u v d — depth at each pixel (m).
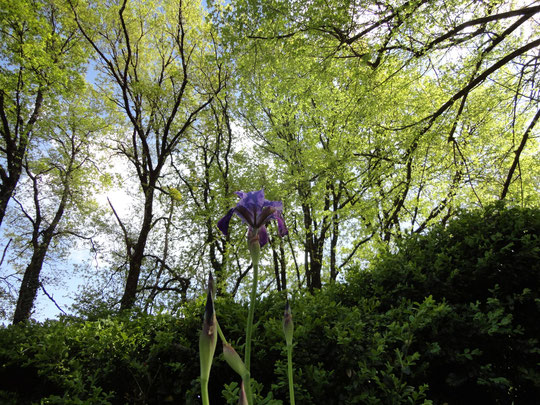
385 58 6.38
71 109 14.29
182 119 15.62
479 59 6.26
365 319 3.16
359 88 7.32
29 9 9.58
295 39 6.80
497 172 8.63
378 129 7.99
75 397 2.47
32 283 13.70
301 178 11.72
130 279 11.41
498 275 3.18
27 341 3.45
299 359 2.65
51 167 15.53
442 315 2.76
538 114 6.20
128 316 3.77
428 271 3.56
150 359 2.99
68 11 12.45
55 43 12.78
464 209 4.09
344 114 8.02
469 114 7.72
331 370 2.66
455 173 8.46
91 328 3.39
